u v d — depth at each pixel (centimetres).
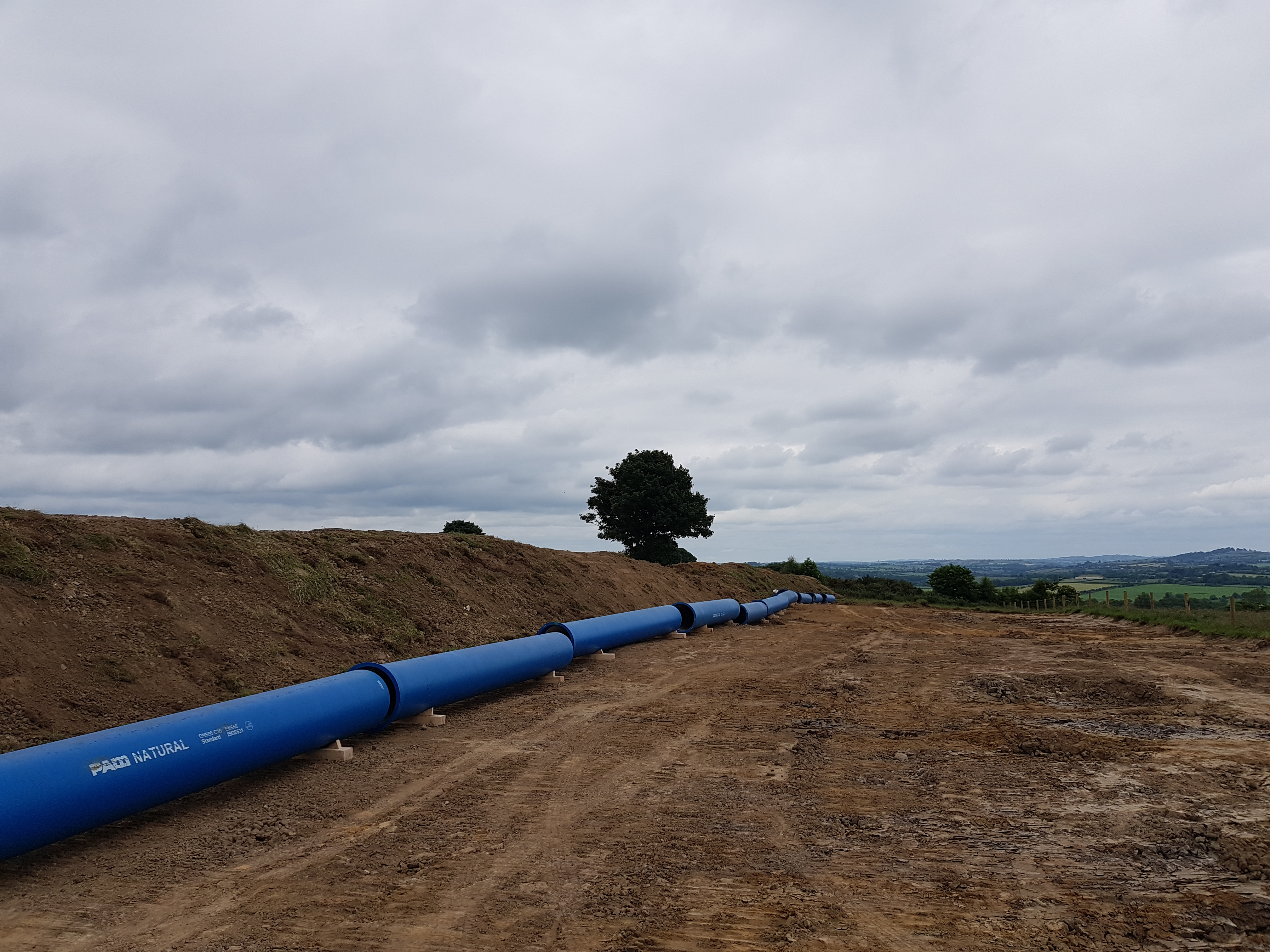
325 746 996
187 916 566
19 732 916
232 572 1583
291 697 954
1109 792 848
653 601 3412
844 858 670
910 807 806
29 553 1258
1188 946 512
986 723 1207
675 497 5303
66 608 1193
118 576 1338
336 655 1535
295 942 528
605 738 1116
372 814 793
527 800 835
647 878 629
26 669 1027
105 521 1531
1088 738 1089
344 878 633
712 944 522
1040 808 799
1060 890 600
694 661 1947
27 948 519
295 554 1833
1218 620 3012
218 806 820
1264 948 509
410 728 1191
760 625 3166
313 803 828
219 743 818
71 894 604
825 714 1275
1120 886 606
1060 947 513
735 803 823
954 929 539
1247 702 1353
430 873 642
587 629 1939
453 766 974
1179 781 887
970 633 2867
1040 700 1401
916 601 5912
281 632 1490
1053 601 5500
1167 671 1736
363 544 2122
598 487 5606
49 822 642
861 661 1944
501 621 2211
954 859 664
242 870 650
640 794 856
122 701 1077
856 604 5231
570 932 541
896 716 1263
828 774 929
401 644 1714
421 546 2352
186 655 1248
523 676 1491
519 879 629
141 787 724
